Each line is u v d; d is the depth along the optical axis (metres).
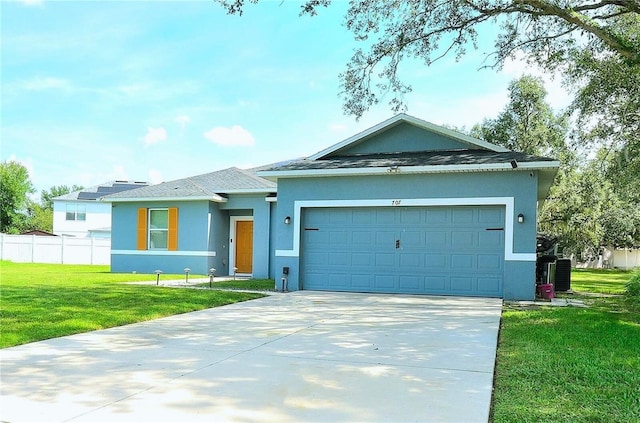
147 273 18.25
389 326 7.24
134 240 18.56
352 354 5.43
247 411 3.58
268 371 4.70
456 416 3.51
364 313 8.54
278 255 12.67
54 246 28.94
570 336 6.45
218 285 13.33
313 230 12.59
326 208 12.50
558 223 29.58
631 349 5.69
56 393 3.97
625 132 14.77
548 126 28.53
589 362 5.05
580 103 14.37
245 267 18.33
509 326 7.22
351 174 12.00
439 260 11.45
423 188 11.53
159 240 18.42
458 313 8.55
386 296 11.12
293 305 9.59
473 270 11.16
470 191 11.14
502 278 10.92
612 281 19.97
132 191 18.98
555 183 27.70
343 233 12.31
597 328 7.05
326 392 4.05
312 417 3.47
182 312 8.59
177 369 4.75
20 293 10.22
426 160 11.85
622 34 11.16
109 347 5.72
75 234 37.31
